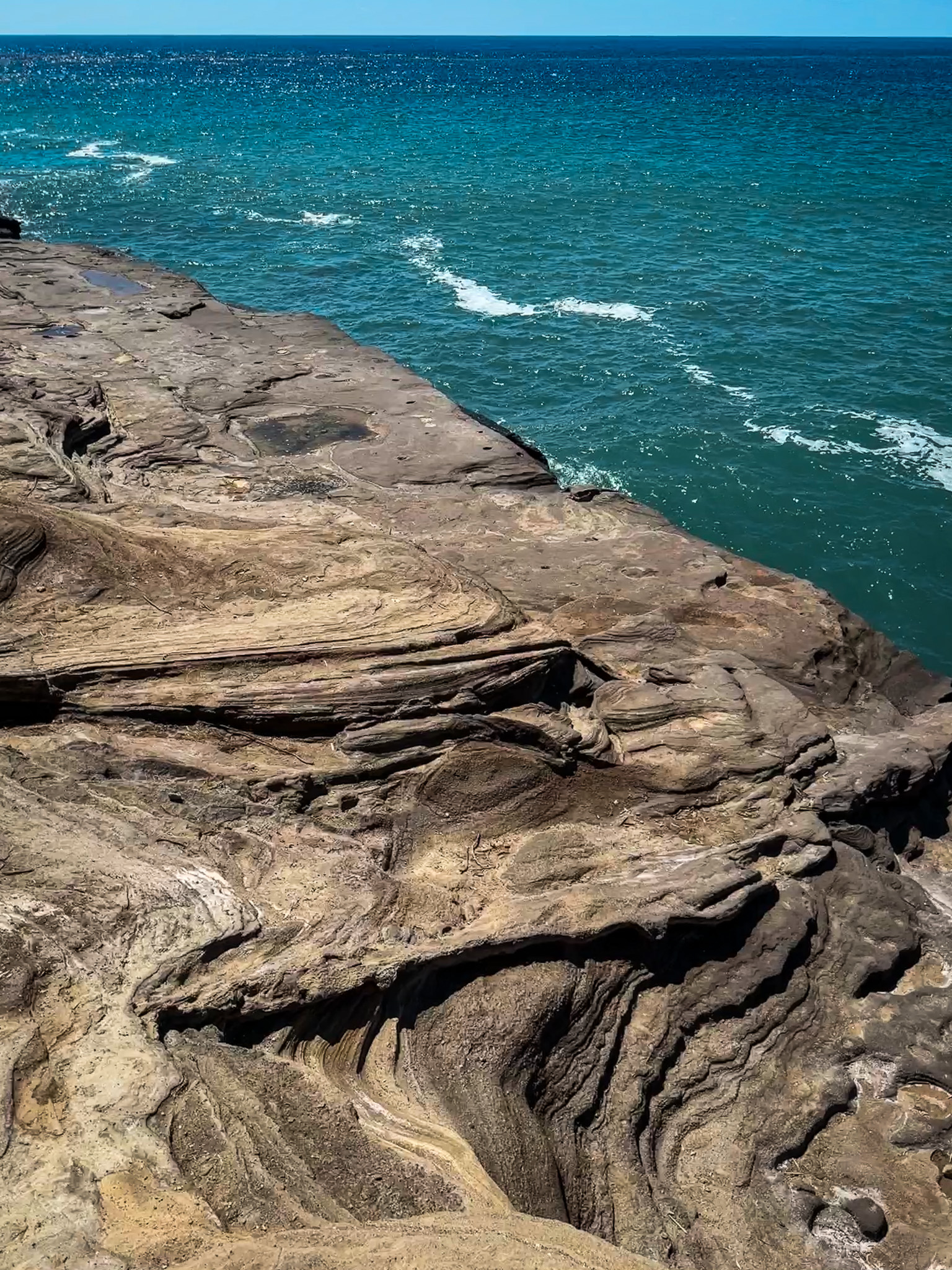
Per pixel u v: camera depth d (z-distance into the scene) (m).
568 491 19.77
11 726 11.24
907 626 22.11
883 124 92.81
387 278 43.94
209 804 10.47
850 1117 10.44
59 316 26.59
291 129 95.88
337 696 11.60
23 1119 6.91
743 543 24.48
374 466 19.23
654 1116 10.10
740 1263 9.12
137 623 12.53
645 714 12.77
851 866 11.91
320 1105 7.85
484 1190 7.61
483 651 12.22
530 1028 9.59
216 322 27.00
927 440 28.19
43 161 77.25
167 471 18.41
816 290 40.16
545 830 11.46
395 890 10.05
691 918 10.57
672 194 57.94
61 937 8.38
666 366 33.47
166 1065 7.43
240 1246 6.25
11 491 15.23
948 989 11.38
